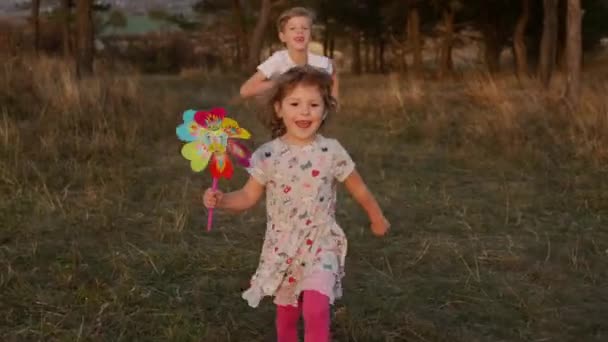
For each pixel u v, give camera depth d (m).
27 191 6.03
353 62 33.41
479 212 6.00
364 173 7.32
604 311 4.18
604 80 15.86
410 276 4.64
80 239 5.05
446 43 24.31
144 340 3.68
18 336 3.66
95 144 7.59
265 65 4.18
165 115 9.62
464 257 4.95
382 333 3.81
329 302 3.05
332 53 33.03
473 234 5.46
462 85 14.93
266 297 4.23
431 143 8.88
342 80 20.44
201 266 4.68
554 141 8.39
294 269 3.20
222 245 5.09
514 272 4.75
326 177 3.23
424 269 4.75
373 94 12.18
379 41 32.81
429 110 10.57
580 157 7.81
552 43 14.38
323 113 3.22
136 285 4.28
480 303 4.25
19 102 8.95
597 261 4.93
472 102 11.33
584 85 13.41
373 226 3.48
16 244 4.91
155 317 3.93
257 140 9.07
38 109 8.86
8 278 4.25
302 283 3.13
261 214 5.85
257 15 28.55
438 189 6.79
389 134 9.41
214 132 3.16
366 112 10.88
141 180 6.68
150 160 7.48
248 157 3.24
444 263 4.86
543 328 3.96
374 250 5.07
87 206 5.77
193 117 3.16
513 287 4.48
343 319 3.94
